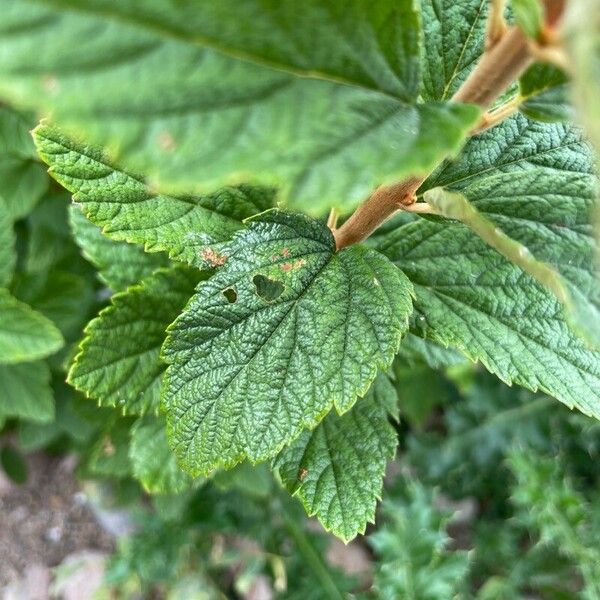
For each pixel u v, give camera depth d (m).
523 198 0.09
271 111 0.06
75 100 0.05
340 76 0.07
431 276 0.12
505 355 0.11
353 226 0.11
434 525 0.24
